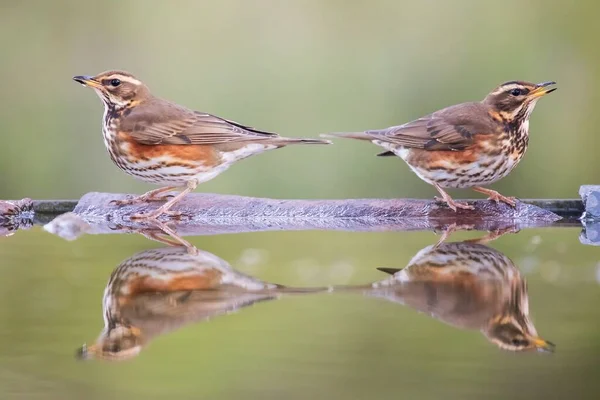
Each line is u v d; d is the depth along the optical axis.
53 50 21.55
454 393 6.85
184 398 7.12
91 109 21.44
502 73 20.47
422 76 20.58
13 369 7.46
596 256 11.22
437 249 11.72
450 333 8.16
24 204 14.55
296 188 19.52
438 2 20.98
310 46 20.94
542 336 8.08
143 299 9.28
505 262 10.91
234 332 8.20
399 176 19.67
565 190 20.27
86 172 20.97
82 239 12.60
